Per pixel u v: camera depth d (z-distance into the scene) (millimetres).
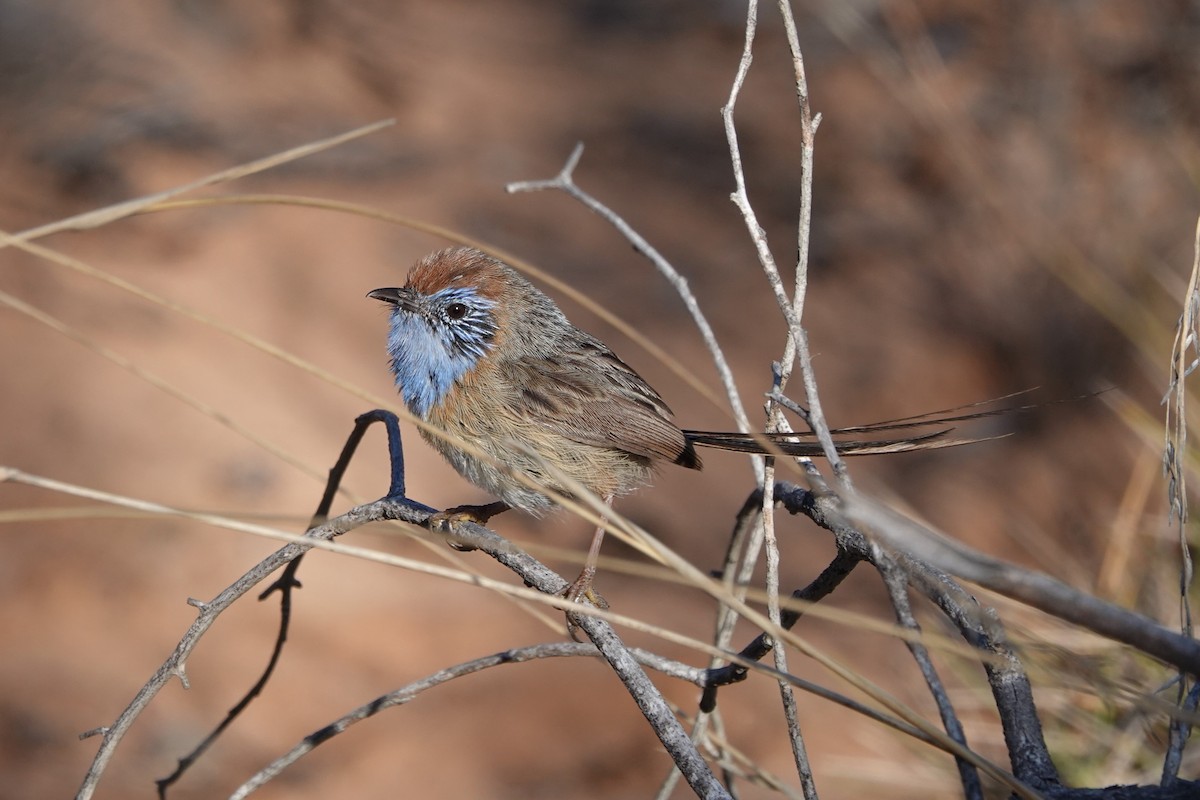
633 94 21219
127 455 13703
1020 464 14656
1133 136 17594
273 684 12078
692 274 17562
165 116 18047
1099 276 14719
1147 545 6953
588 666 12852
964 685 7059
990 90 19094
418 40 21500
